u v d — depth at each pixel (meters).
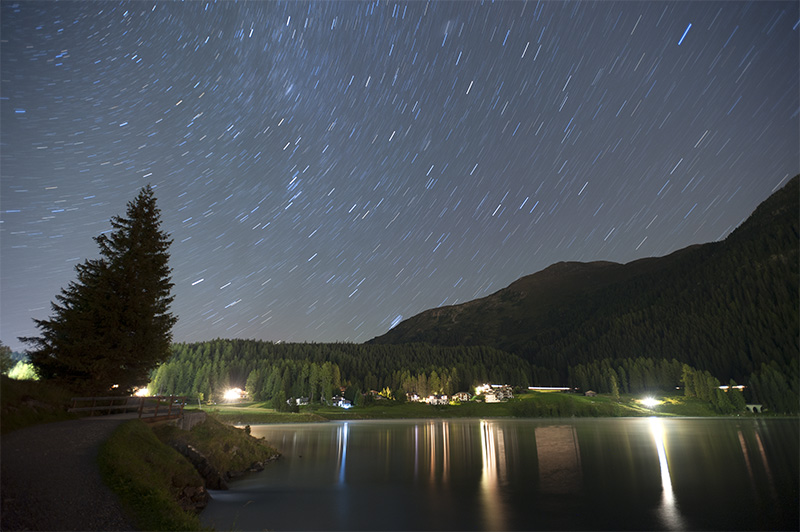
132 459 18.81
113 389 34.22
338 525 23.09
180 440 29.48
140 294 35.03
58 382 30.81
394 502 28.66
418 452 60.00
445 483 35.97
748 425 115.19
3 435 18.70
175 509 15.79
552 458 52.56
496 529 22.91
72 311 32.12
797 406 171.00
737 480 36.53
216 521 21.83
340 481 35.94
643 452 57.28
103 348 32.16
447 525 23.58
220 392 198.38
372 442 75.31
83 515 12.95
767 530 22.77
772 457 50.94
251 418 148.62
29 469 14.95
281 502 27.41
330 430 109.12
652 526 23.56
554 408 192.88
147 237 37.97
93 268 34.78
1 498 12.39
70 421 24.06
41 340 31.64
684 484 35.09
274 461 44.94
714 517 25.20
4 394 21.78
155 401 30.95
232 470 34.72
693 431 94.19
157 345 35.62
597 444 68.44
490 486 34.59
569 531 22.62
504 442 74.19
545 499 29.89
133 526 13.37
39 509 12.47
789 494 30.69
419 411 199.38
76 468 15.95
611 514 25.91
